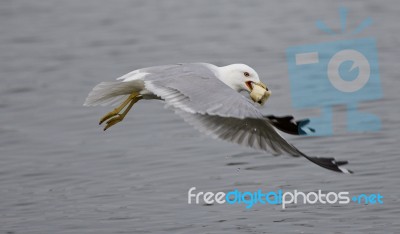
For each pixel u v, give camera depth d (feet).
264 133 25.38
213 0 104.78
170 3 104.32
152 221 38.47
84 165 47.47
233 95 24.06
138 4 105.09
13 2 110.42
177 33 86.58
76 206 41.11
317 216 37.70
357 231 35.78
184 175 44.55
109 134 53.36
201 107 23.94
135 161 47.52
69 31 91.35
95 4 106.42
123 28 90.94
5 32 92.68
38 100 63.41
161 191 42.39
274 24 88.48
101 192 42.91
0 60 79.51
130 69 72.08
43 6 106.73
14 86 68.54
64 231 38.04
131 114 57.47
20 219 39.86
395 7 92.43
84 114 58.59
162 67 27.48
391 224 36.27
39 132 54.85
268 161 45.80
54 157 49.39
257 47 77.92
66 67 74.69
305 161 45.32
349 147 47.65
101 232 37.65
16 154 50.37
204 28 88.48
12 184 45.03
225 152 47.88
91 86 67.05
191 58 74.74
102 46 82.64
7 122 57.82
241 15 94.43
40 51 82.38
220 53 76.23
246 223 37.45
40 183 44.96
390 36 78.38
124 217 39.19
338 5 96.17
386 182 41.47
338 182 41.83
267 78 66.03
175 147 49.60
